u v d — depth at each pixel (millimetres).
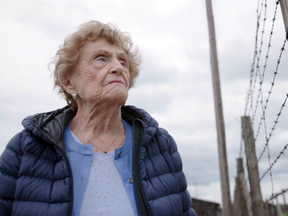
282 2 1266
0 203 1251
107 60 1495
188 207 1605
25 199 1250
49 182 1294
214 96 5840
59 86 1642
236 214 5598
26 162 1304
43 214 1212
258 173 4004
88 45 1500
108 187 1350
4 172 1303
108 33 1521
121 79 1460
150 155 1495
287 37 1259
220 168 5547
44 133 1335
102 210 1293
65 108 1650
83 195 1313
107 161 1420
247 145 4133
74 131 1525
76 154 1403
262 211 3871
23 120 1428
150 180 1412
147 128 1520
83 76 1463
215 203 9391
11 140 1384
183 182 1604
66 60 1491
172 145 1660
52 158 1350
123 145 1475
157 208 1330
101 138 1500
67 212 1215
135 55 1775
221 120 5680
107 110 1461
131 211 1325
